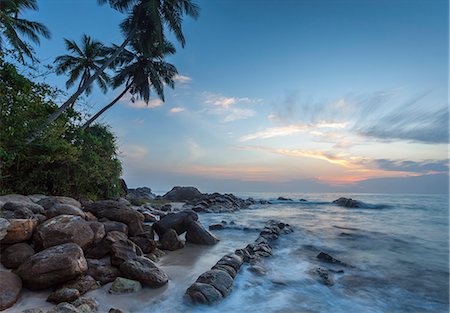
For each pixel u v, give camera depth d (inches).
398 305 248.8
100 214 406.3
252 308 232.7
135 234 395.2
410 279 317.1
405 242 519.5
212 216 901.8
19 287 215.3
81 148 708.7
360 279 312.0
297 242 502.3
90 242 295.7
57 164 657.0
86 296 221.6
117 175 870.4
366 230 650.2
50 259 228.5
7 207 315.9
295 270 330.6
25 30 1045.8
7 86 517.3
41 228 279.0
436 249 465.4
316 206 1429.6
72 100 750.5
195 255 378.6
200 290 234.1
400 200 1923.0
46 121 617.9
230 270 289.3
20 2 900.0
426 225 740.0
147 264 269.1
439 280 315.3
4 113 512.7
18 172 581.0
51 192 648.4
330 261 373.1
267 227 592.1
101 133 906.1
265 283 284.4
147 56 1122.7
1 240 259.6
